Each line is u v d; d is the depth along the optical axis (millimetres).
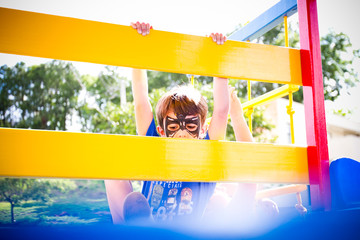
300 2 1887
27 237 904
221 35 1613
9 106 14117
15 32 1350
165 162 1403
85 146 1324
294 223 1112
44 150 1282
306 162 1655
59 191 6855
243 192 1898
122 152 1360
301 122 11633
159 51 1512
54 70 14523
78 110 14250
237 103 1987
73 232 921
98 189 7520
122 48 1466
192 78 2416
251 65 1651
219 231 1020
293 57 1753
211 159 1470
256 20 2367
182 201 1749
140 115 1905
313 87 1752
